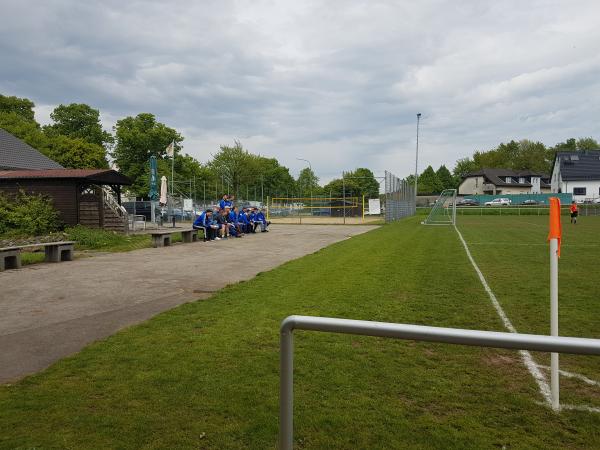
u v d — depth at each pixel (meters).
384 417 3.50
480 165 120.44
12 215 18.36
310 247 16.70
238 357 4.77
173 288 8.67
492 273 10.03
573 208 31.66
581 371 4.48
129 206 36.41
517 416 3.54
